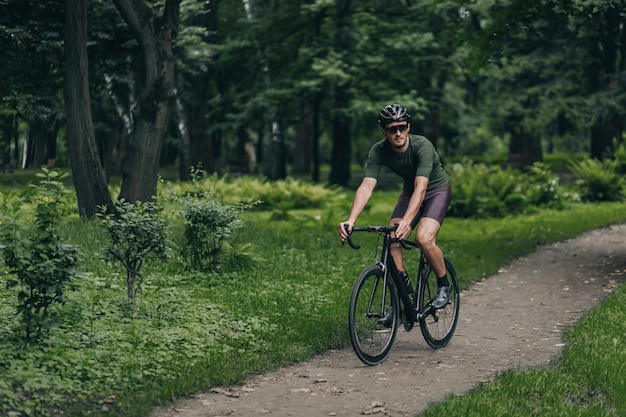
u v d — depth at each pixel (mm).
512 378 6023
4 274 9234
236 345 7117
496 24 15211
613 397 5664
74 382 5773
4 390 5285
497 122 37469
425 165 6934
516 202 22844
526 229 18500
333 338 7516
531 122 35062
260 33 32188
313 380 6254
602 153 36219
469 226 19984
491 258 13680
